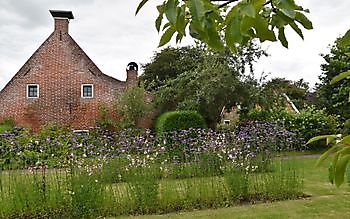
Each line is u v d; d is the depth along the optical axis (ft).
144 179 21.03
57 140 26.66
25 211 19.42
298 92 87.86
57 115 74.18
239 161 25.16
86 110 74.59
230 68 56.75
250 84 57.62
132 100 67.36
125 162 23.73
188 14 3.46
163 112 69.05
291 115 57.88
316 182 27.94
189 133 30.19
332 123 54.29
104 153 25.14
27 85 74.33
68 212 19.67
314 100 88.74
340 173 3.51
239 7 3.47
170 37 3.71
